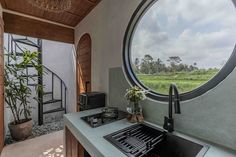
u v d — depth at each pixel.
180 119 1.14
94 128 1.20
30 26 2.85
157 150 1.04
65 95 4.44
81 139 1.10
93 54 2.53
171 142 1.09
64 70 4.44
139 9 1.60
